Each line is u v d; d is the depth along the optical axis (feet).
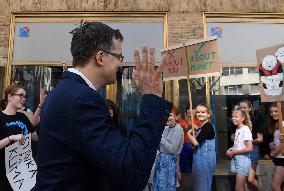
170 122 17.30
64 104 4.30
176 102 23.86
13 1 25.32
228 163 23.06
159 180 16.90
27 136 11.85
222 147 23.44
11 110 11.68
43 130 4.46
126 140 4.30
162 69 4.92
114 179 4.07
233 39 25.16
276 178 18.01
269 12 25.44
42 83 24.71
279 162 17.98
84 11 25.14
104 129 4.19
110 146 4.07
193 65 18.28
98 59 4.76
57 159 4.26
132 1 25.13
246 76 24.75
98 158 4.04
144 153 4.23
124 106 24.02
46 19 25.27
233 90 24.35
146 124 4.46
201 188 17.25
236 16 25.34
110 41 4.83
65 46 25.03
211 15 25.26
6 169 11.25
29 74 24.80
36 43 25.09
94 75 4.82
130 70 24.48
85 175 4.26
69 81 4.59
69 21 25.21
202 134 17.38
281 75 16.01
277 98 16.11
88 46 4.76
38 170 4.46
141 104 4.68
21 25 25.30
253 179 19.06
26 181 11.49
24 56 24.93
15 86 11.79
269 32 25.46
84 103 4.25
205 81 24.13
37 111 12.36
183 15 25.11
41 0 25.30
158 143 4.50
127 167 4.03
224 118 23.90
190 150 21.08
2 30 24.98
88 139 4.09
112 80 4.96
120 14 25.12
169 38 24.82
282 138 15.83
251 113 22.06
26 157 11.65
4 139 10.72
